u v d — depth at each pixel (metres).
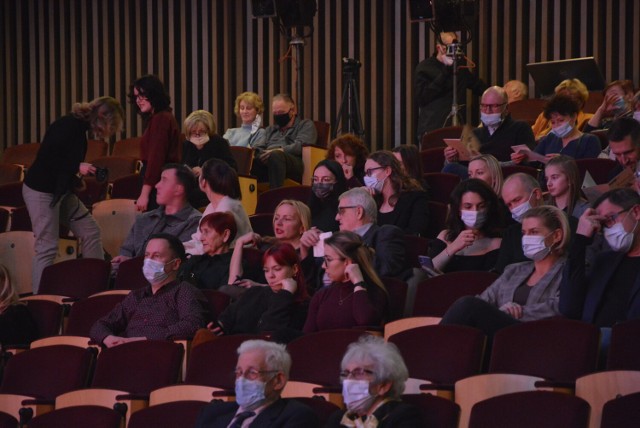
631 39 21.20
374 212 12.86
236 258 13.01
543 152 15.87
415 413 8.74
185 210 14.82
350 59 20.48
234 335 11.00
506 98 16.11
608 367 9.46
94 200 17.78
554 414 8.56
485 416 8.80
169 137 16.05
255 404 9.34
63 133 15.10
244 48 23.91
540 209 10.91
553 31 21.72
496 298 11.05
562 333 9.71
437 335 10.09
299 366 10.52
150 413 10.06
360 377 8.86
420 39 22.52
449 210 12.63
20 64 25.03
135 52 24.56
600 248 11.32
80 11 24.81
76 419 10.38
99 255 15.73
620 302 10.48
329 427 8.95
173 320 12.12
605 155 15.43
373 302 11.38
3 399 11.63
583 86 17.73
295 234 13.24
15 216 16.66
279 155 18.39
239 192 14.55
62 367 11.76
